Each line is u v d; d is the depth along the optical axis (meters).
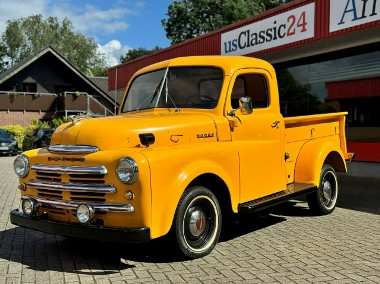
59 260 4.98
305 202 8.29
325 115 7.29
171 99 5.71
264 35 11.50
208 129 5.17
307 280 4.27
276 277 4.36
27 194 5.15
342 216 7.17
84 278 4.38
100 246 5.52
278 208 7.81
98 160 4.44
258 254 5.12
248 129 5.65
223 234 6.07
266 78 6.15
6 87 35.31
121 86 19.58
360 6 9.02
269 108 6.14
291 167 6.70
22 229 6.45
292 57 13.20
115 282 4.26
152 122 4.87
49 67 36.47
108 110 34.53
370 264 4.74
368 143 11.98
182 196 4.71
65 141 4.83
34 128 29.08
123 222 4.38
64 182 4.70
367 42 10.97
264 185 5.85
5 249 5.43
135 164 4.27
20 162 5.11
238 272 4.51
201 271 4.55
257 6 39.44
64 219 4.79
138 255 5.12
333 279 4.29
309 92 13.66
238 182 5.37
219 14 42.00
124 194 4.34
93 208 4.43
